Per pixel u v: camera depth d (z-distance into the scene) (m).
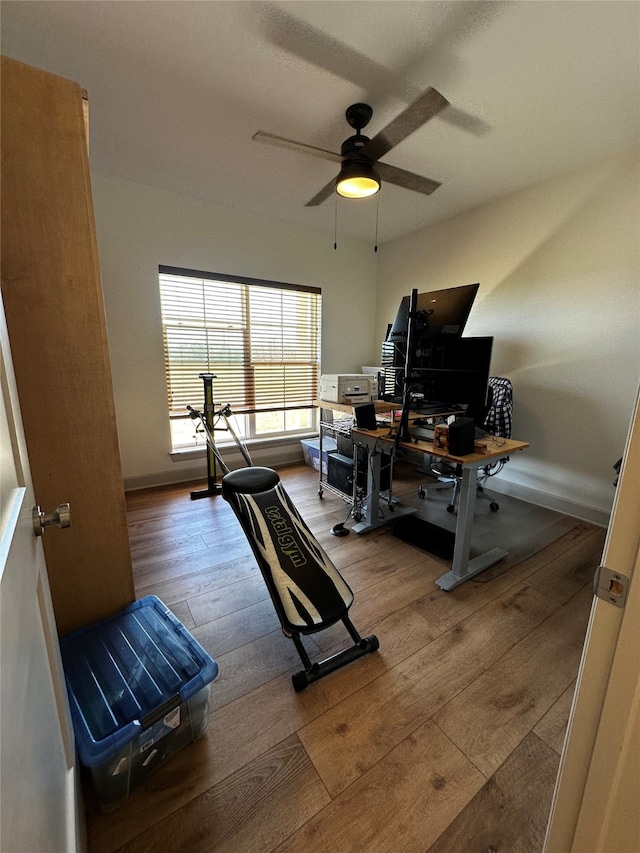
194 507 2.94
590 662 0.55
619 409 2.50
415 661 1.47
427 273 3.69
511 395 2.80
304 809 0.99
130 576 1.40
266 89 1.82
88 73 1.71
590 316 2.56
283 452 4.01
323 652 1.52
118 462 1.33
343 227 3.72
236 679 1.39
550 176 2.65
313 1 1.36
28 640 0.54
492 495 3.21
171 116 2.03
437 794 1.03
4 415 0.56
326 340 4.06
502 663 1.46
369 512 2.61
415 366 2.24
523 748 1.15
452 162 2.47
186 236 3.08
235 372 3.58
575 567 2.13
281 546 1.62
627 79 1.73
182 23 1.46
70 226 1.14
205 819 0.97
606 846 0.56
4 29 1.47
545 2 1.36
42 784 0.53
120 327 2.95
